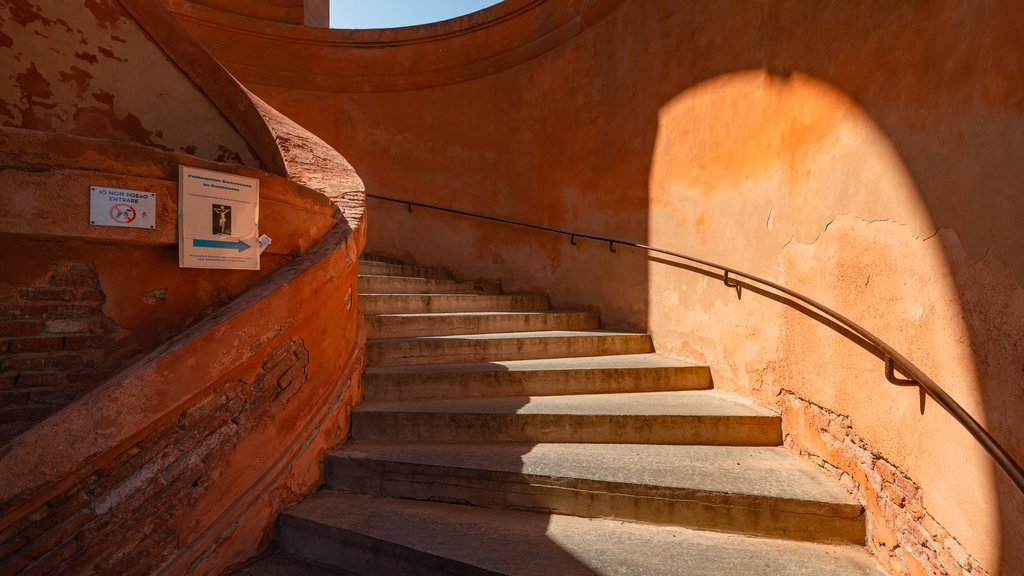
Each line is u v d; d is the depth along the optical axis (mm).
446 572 2113
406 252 6480
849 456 2391
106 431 1815
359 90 6586
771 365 3082
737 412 3055
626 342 4305
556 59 5461
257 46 6434
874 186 2207
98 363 2039
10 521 1672
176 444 2094
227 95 2592
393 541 2250
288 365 2555
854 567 2109
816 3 2658
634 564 2090
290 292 2424
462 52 6238
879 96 2184
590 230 5074
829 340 2549
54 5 2146
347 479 2783
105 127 2264
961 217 1730
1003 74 1558
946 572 1780
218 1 6324
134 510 1978
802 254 2770
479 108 6109
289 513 2516
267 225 2471
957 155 1750
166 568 2076
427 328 4145
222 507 2279
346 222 3043
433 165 6344
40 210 1812
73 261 1985
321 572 2346
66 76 2174
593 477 2506
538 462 2693
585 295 5121
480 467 2625
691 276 3949
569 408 3135
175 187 2111
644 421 2996
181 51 2453
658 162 4348
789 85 2902
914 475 1957
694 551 2199
